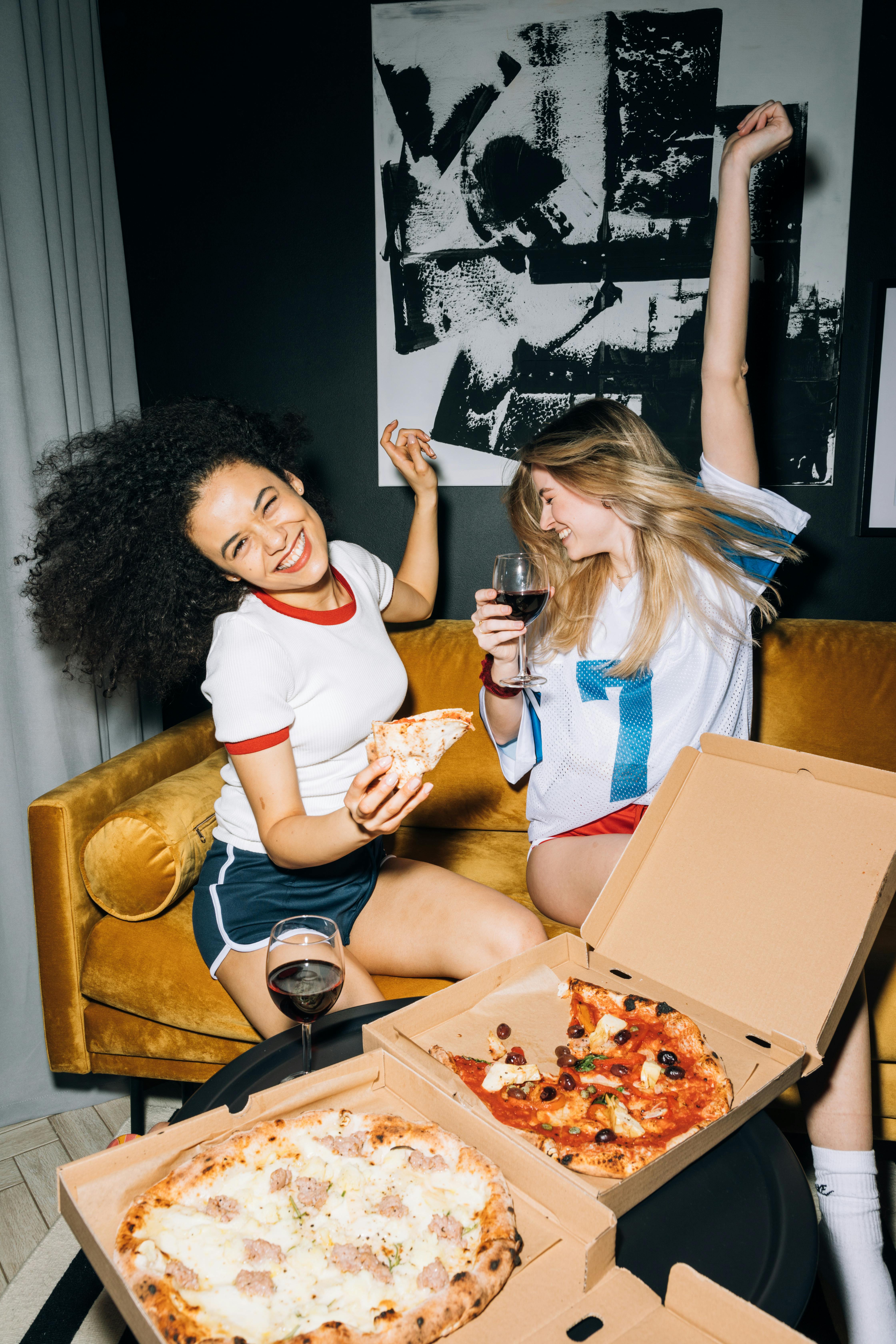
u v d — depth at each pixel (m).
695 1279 0.64
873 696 2.03
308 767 1.54
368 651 1.58
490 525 2.48
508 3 2.21
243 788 1.47
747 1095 0.91
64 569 1.60
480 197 2.31
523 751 1.74
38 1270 1.51
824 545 2.37
